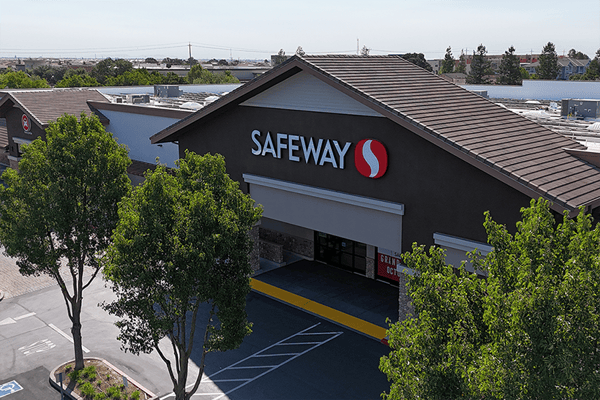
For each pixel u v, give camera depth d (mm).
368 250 31672
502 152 20734
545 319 9031
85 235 19594
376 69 27375
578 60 188875
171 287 15586
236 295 15883
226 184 16453
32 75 179625
